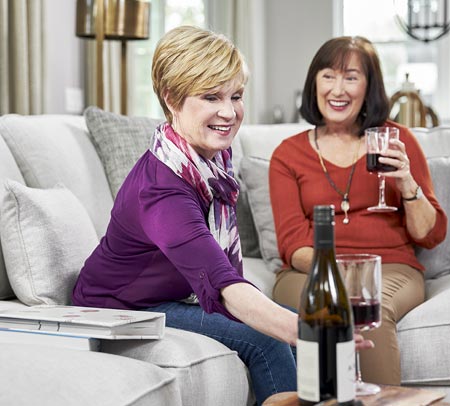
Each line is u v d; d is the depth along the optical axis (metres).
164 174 2.05
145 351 1.99
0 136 2.71
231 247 2.27
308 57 7.20
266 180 3.30
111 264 2.25
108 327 1.89
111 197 2.94
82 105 5.48
